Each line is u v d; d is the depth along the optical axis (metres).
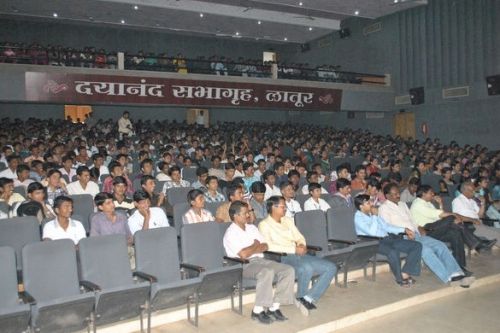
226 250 4.89
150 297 3.96
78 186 6.59
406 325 4.67
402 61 18.23
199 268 4.21
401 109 18.41
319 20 20.03
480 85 15.59
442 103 16.86
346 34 20.22
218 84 15.54
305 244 5.16
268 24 19.70
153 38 22.00
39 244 3.84
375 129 19.59
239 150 11.84
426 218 6.47
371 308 4.85
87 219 5.79
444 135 16.88
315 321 4.48
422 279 5.92
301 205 6.77
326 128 19.41
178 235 5.33
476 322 4.75
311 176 7.48
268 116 23.47
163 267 4.41
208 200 6.40
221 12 17.98
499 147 15.17
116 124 16.11
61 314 3.43
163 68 16.03
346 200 6.86
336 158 12.55
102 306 3.62
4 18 18.88
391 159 12.02
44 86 13.18
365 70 19.91
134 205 5.64
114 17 18.62
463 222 6.86
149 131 15.23
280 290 4.53
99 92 13.94
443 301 5.38
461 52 16.14
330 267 4.85
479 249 6.74
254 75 17.05
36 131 13.23
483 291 5.73
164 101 14.84
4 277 3.62
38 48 13.80
